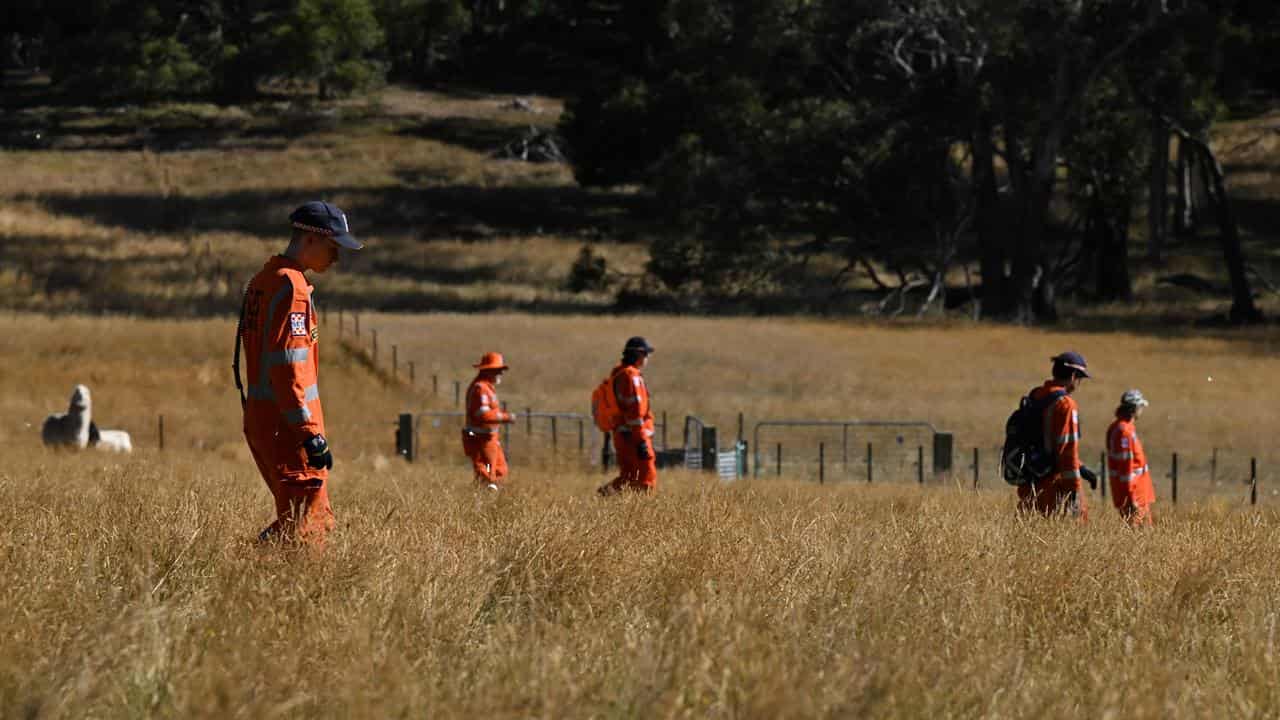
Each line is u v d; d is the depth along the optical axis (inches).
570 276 4675.2
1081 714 212.4
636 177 5511.8
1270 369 2568.9
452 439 1790.1
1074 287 4940.9
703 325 3400.6
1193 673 240.1
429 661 217.3
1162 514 637.9
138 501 385.7
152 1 7726.4
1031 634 273.7
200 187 6141.7
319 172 6555.1
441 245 5438.0
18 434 1701.5
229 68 7859.3
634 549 335.6
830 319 3754.9
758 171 4269.2
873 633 252.1
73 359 2284.7
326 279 4771.2
